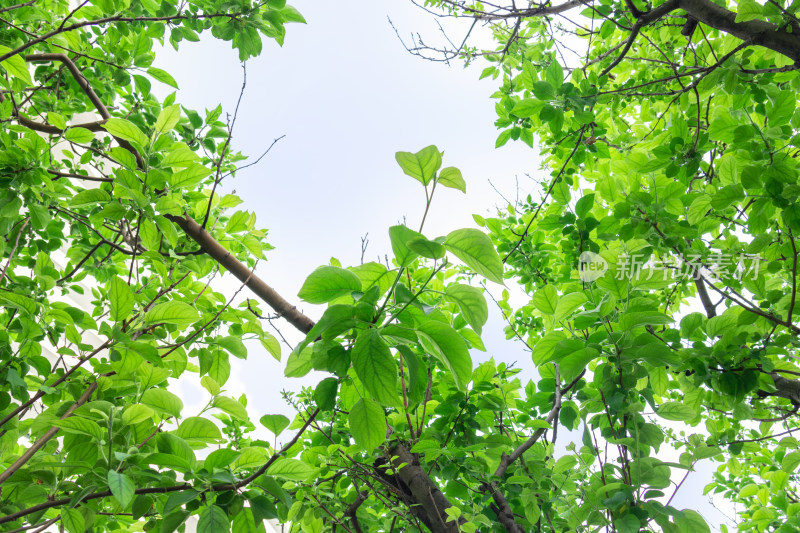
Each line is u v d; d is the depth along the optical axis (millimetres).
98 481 1540
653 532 1976
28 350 2260
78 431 1578
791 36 2322
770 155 2191
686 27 2906
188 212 3016
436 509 2482
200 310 2887
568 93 2717
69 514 1660
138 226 2064
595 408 2297
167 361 2396
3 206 2197
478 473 2828
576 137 3166
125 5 3170
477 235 1293
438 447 2438
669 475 2031
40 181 2281
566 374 2094
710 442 2750
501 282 1299
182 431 1774
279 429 1969
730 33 2508
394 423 2904
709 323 2287
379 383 1281
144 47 3256
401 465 2510
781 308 2283
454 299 1482
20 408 1948
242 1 3041
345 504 2980
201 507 1625
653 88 3885
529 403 3186
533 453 2887
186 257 2844
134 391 1944
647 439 2158
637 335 2055
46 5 3398
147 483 1688
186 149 2189
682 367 2271
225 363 2615
